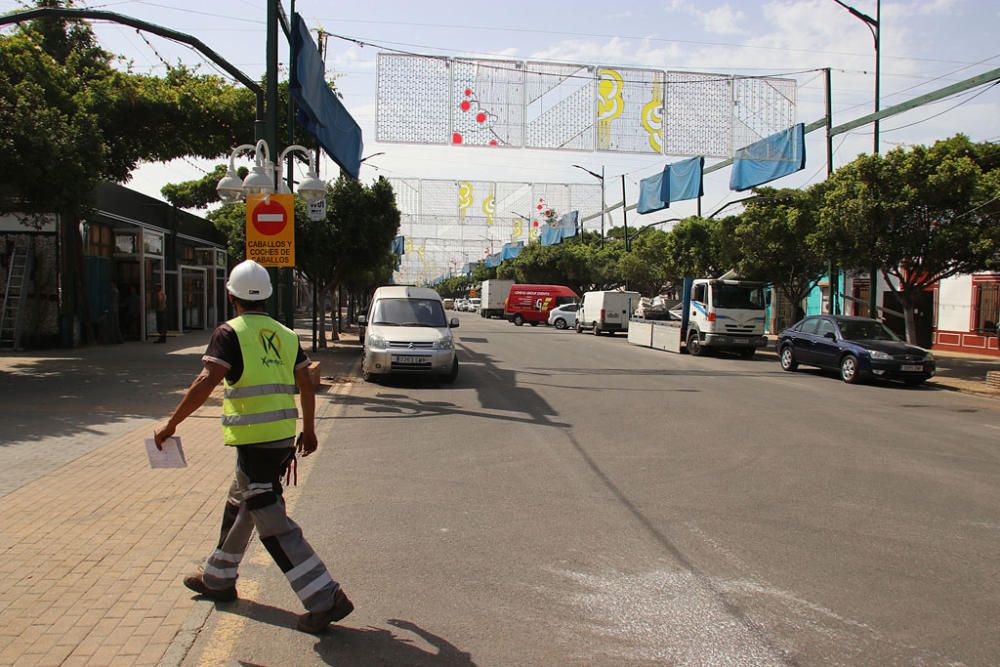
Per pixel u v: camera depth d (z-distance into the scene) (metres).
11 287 19.55
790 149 15.77
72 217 18.77
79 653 3.43
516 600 4.24
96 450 7.71
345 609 3.77
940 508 6.28
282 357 3.88
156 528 5.24
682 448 8.67
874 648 3.71
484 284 59.25
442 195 29.11
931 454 8.62
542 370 17.58
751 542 5.32
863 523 5.81
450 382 14.80
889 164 17.34
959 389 15.98
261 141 10.79
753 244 23.94
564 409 11.55
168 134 17.58
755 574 4.70
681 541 5.32
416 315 15.25
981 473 7.64
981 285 24.92
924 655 3.64
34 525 5.27
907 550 5.18
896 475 7.49
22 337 19.66
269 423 3.71
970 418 11.73
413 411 11.06
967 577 4.69
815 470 7.65
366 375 14.61
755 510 6.14
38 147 12.48
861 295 30.02
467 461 7.79
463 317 61.97
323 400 12.03
